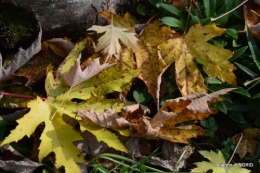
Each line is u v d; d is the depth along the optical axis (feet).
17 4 3.40
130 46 3.48
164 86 3.57
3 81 3.51
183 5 3.63
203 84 3.51
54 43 3.51
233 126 3.61
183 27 3.62
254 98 3.57
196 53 3.53
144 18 3.73
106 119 3.39
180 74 3.52
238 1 3.67
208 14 3.61
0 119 3.43
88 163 3.43
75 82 3.42
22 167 3.38
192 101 3.42
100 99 3.46
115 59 3.51
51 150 3.34
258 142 3.55
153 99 3.59
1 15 3.43
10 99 3.48
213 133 3.56
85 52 3.54
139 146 3.50
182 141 3.44
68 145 3.37
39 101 3.39
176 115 3.44
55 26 3.50
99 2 3.52
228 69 3.49
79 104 3.44
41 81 3.58
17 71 3.53
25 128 3.32
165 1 3.69
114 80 3.46
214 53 3.51
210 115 3.61
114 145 3.37
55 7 3.42
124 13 3.67
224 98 3.53
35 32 3.50
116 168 3.48
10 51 3.59
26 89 3.51
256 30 3.58
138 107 3.49
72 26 3.53
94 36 3.56
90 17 3.54
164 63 3.49
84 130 3.40
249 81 3.50
